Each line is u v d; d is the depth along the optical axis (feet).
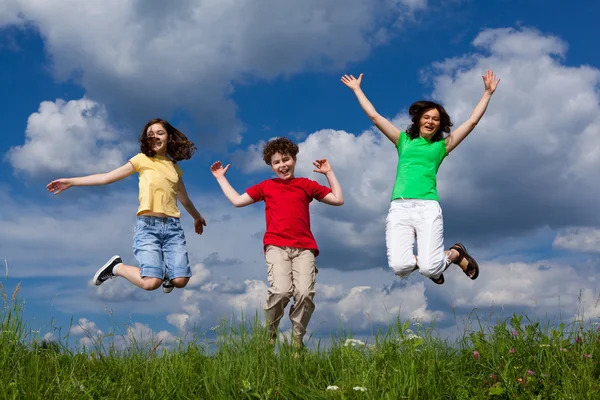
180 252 18.04
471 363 13.82
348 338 14.25
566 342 14.07
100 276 18.02
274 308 16.39
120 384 13.05
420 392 11.97
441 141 18.08
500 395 12.07
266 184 17.78
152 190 18.07
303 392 12.09
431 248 16.97
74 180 17.65
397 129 18.51
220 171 18.57
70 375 12.82
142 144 18.53
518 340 14.16
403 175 17.89
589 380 11.81
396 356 13.44
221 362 13.34
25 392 11.76
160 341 14.89
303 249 16.89
